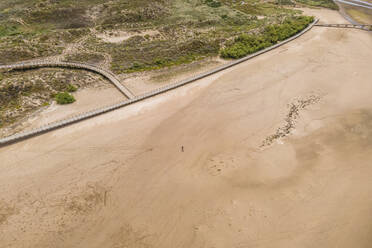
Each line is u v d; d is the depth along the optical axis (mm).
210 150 33031
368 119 38344
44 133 35219
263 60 56344
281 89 45531
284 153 32594
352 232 23969
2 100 41062
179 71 51812
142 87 46125
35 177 29281
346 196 27156
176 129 36375
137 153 32500
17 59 53594
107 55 56656
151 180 29141
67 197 27312
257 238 23609
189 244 23359
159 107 40875
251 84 46875
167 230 24438
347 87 46031
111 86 46750
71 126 36625
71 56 55875
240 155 32312
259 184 28609
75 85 46312
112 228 24656
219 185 28547
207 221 25078
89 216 25672
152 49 59875
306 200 26797
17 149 32688
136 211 26094
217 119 38312
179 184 28688
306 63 54812
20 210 26078
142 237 23906
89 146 33375
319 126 37125
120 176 29578
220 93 44250
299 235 23781
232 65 53625
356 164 30969
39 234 24234
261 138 35031
